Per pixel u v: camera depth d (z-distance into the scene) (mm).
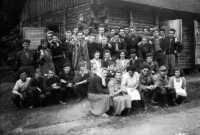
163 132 4273
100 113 5594
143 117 5527
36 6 12273
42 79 6617
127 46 7855
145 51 7691
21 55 6910
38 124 5281
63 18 10570
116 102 5668
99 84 5766
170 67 8477
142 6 10188
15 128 5234
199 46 12297
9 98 7684
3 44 13172
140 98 5945
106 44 7211
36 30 11047
